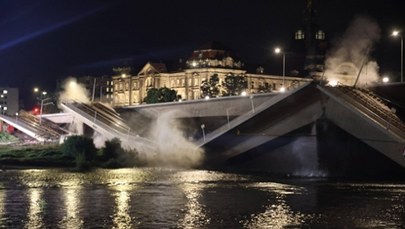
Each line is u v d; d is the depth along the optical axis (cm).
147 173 9900
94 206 5966
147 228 4812
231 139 10606
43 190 7350
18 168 10781
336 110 9100
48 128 19750
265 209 5850
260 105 9962
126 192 7194
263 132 10256
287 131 9931
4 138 18675
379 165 9294
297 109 9606
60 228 4788
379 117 8475
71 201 6331
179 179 8894
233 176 9488
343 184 8231
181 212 5625
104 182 8394
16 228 4784
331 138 9638
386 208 5938
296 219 5294
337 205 6134
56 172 10038
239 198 6669
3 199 6469
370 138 8656
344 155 9619
